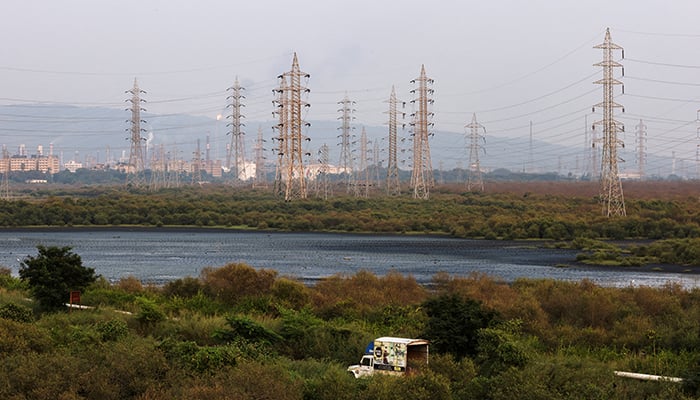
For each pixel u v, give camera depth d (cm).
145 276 9238
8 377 2772
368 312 5459
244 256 12200
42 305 5425
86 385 2788
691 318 5153
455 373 3484
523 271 10281
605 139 17225
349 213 19275
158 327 4594
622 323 5091
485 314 4400
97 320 4691
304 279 8900
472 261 11619
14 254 12162
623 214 17162
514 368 3309
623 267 10881
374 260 11662
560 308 5488
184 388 2820
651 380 3619
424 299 5934
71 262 5731
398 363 3525
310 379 3188
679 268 10762
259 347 3912
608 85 16725
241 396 2641
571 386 3181
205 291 6150
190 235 16938
